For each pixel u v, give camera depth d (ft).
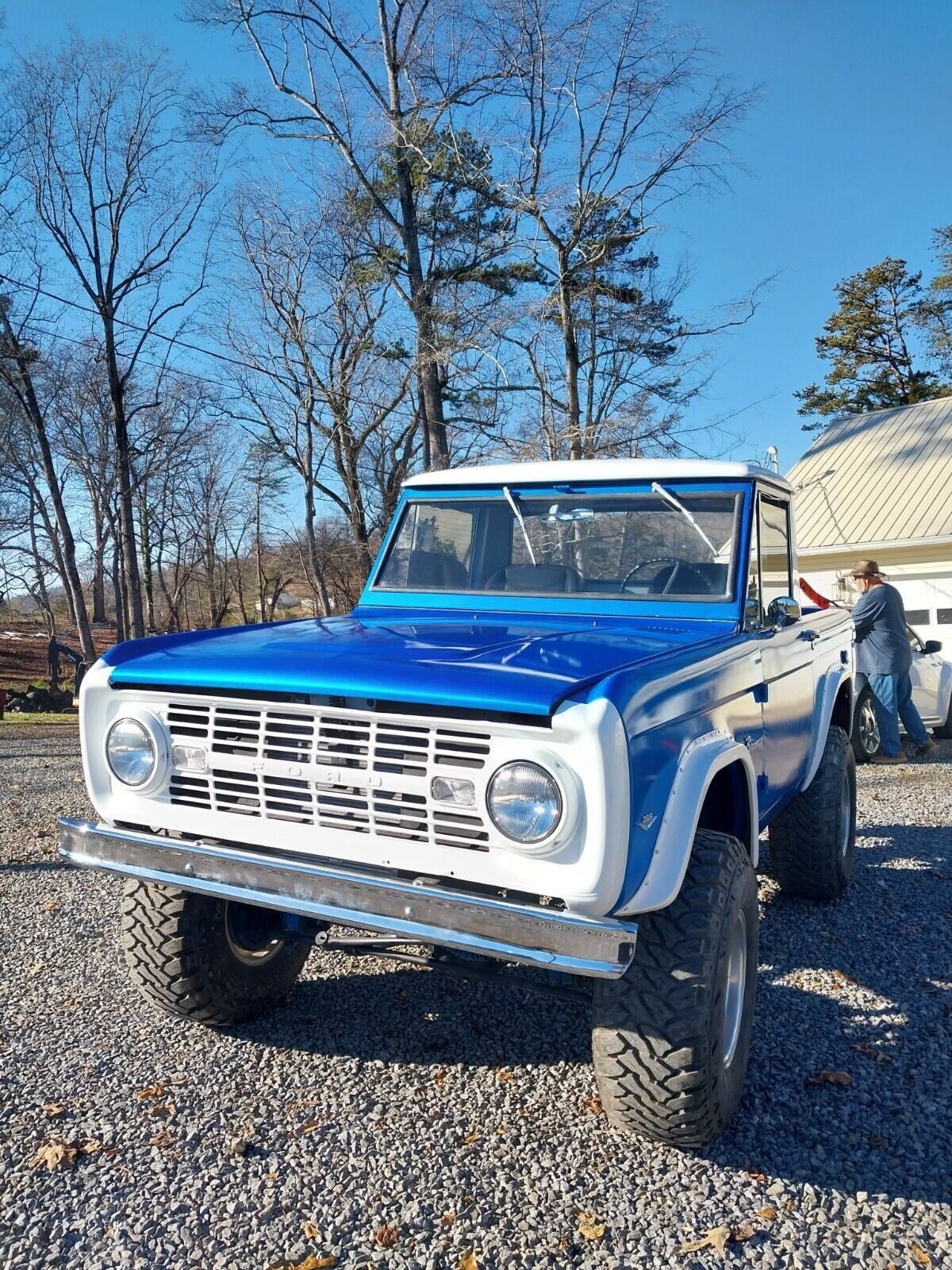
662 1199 8.89
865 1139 9.88
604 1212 8.71
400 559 14.90
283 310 101.09
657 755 8.75
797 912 16.89
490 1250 8.22
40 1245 8.29
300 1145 9.72
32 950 15.21
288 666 9.44
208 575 162.09
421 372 80.79
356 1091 10.80
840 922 16.39
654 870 8.57
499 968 10.42
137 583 96.27
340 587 137.80
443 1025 12.48
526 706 8.04
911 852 21.27
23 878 19.60
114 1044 11.94
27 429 106.93
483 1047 11.87
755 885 10.16
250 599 198.49
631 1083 8.98
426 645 10.27
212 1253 8.20
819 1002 13.15
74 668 132.05
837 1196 8.96
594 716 7.90
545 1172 9.29
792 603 13.30
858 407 154.10
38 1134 9.92
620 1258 8.14
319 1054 11.68
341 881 8.76
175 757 9.86
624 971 7.76
